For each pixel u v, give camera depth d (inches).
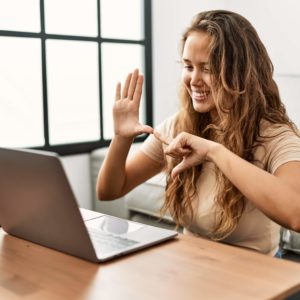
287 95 126.4
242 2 133.6
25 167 35.6
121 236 41.9
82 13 116.9
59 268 35.8
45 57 111.1
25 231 42.0
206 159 46.9
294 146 48.0
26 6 107.1
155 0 128.5
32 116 112.7
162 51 132.6
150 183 101.8
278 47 126.9
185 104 58.3
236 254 38.2
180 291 31.4
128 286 32.3
